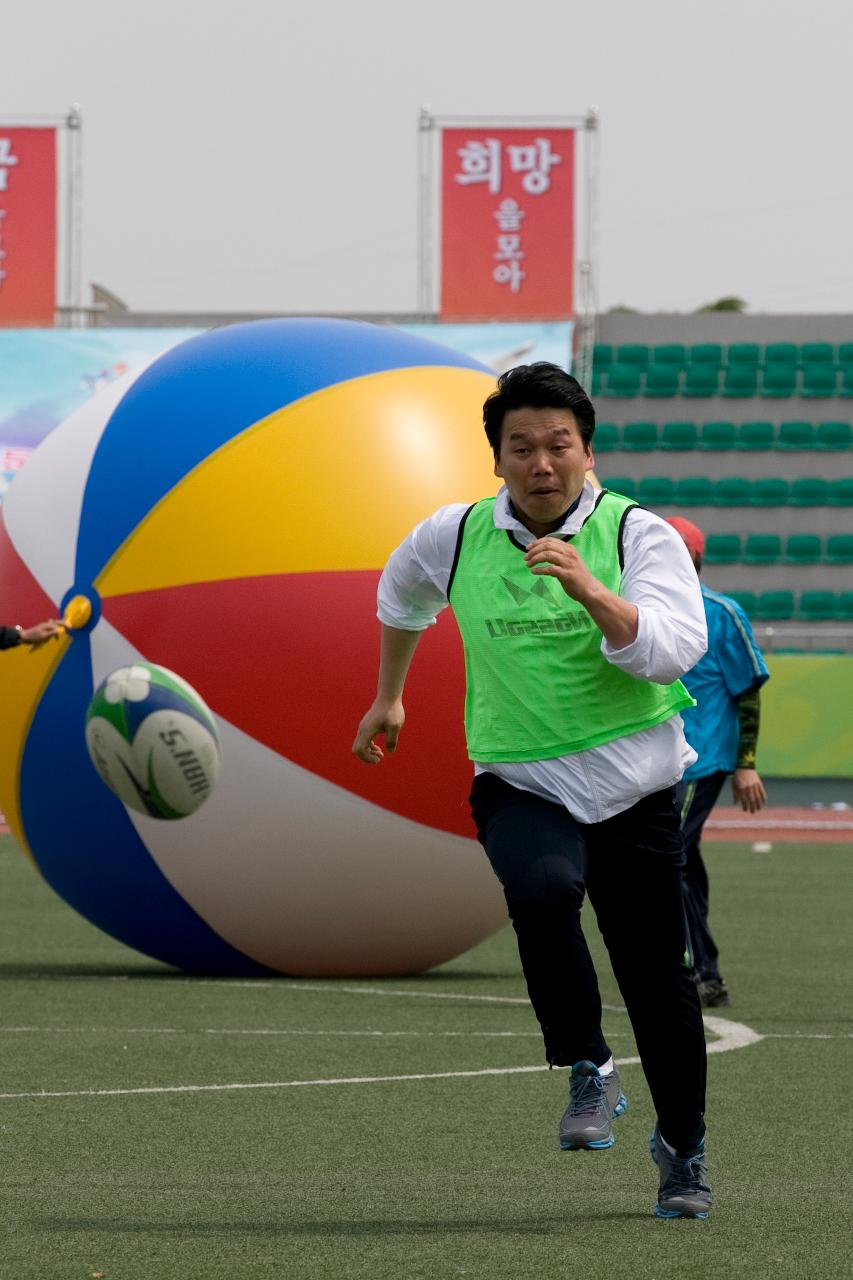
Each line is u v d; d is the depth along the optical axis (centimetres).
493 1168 1329
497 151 7250
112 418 2309
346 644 2173
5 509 2389
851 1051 1889
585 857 1109
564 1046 1120
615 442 7525
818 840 5147
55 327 7250
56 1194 1231
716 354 7519
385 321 7294
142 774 1855
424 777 2205
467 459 2259
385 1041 1920
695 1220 1165
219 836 2211
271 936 2316
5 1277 1012
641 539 1105
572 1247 1088
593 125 7225
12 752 2309
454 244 7250
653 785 1112
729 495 7462
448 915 2322
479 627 1121
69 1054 1825
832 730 6028
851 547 7388
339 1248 1084
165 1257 1060
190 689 1873
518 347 7188
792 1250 1082
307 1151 1381
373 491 2209
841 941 2931
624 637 1052
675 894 1124
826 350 7512
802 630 6341
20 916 3303
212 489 2206
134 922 2342
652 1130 1488
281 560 2181
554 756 1109
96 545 2236
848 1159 1370
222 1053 1836
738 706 2228
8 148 7412
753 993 2350
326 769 2186
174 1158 1352
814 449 7494
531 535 1118
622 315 7556
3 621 2311
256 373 2289
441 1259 1056
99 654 2211
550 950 1094
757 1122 1514
